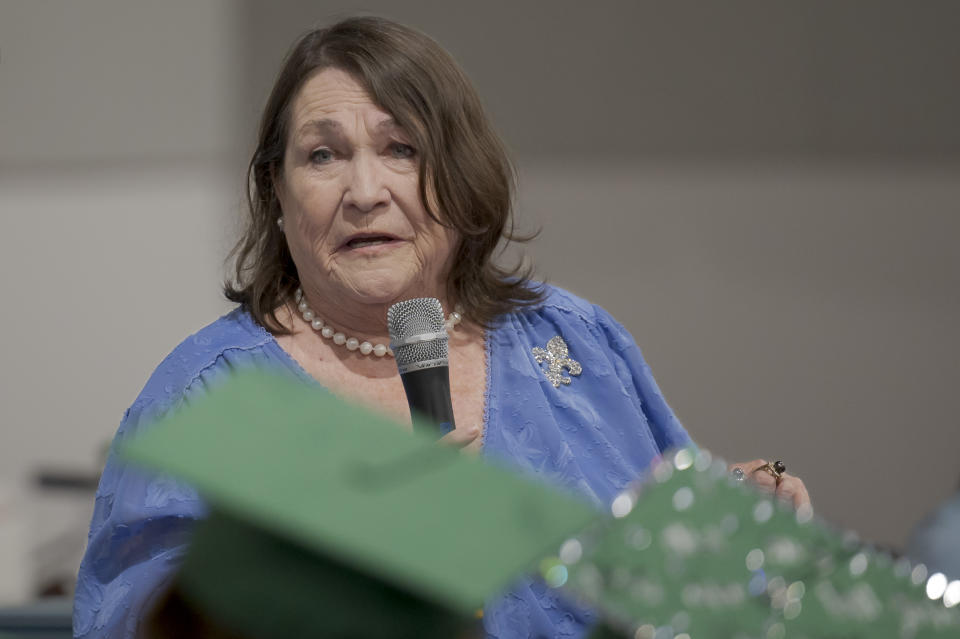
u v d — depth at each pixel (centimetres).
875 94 1880
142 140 1858
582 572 293
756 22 1867
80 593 612
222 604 270
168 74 1852
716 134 1881
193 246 1853
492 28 1848
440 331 557
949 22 1869
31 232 1859
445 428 543
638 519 306
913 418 1894
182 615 276
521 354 724
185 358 672
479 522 276
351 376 693
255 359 681
